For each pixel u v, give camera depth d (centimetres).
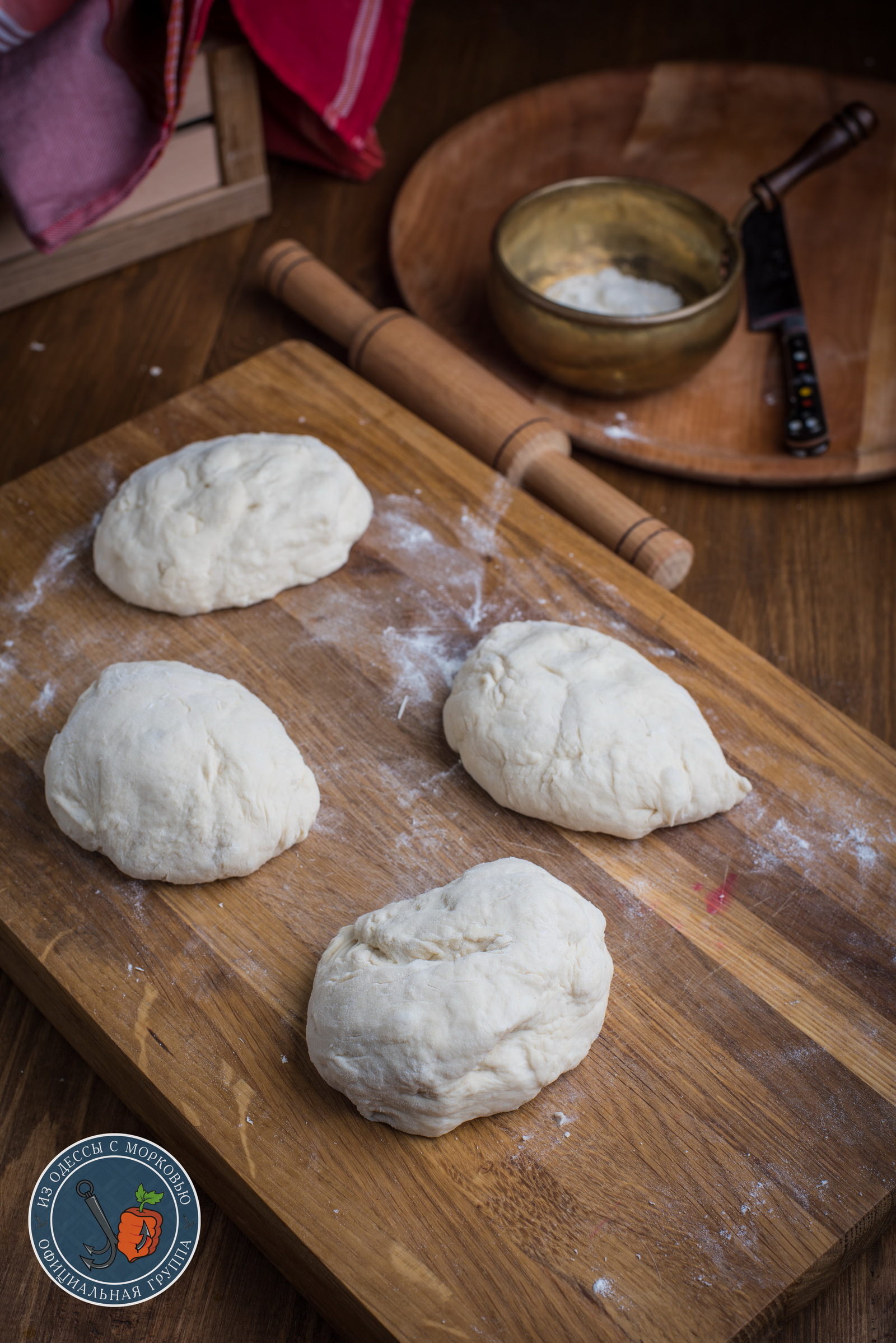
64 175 90
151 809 71
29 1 83
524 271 97
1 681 78
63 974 69
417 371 89
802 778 75
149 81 89
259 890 72
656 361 88
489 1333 61
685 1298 62
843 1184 65
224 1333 66
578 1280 63
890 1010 69
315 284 94
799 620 86
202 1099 66
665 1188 65
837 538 90
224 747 72
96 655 79
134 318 99
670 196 95
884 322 97
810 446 89
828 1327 66
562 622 80
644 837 74
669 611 80
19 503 85
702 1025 69
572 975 66
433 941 67
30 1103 71
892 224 102
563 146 107
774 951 71
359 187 107
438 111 111
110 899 72
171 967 70
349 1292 62
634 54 115
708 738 74
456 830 74
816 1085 67
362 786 75
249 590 80
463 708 75
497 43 115
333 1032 66
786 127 108
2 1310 66
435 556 82
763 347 96
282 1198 64
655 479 92
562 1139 66
